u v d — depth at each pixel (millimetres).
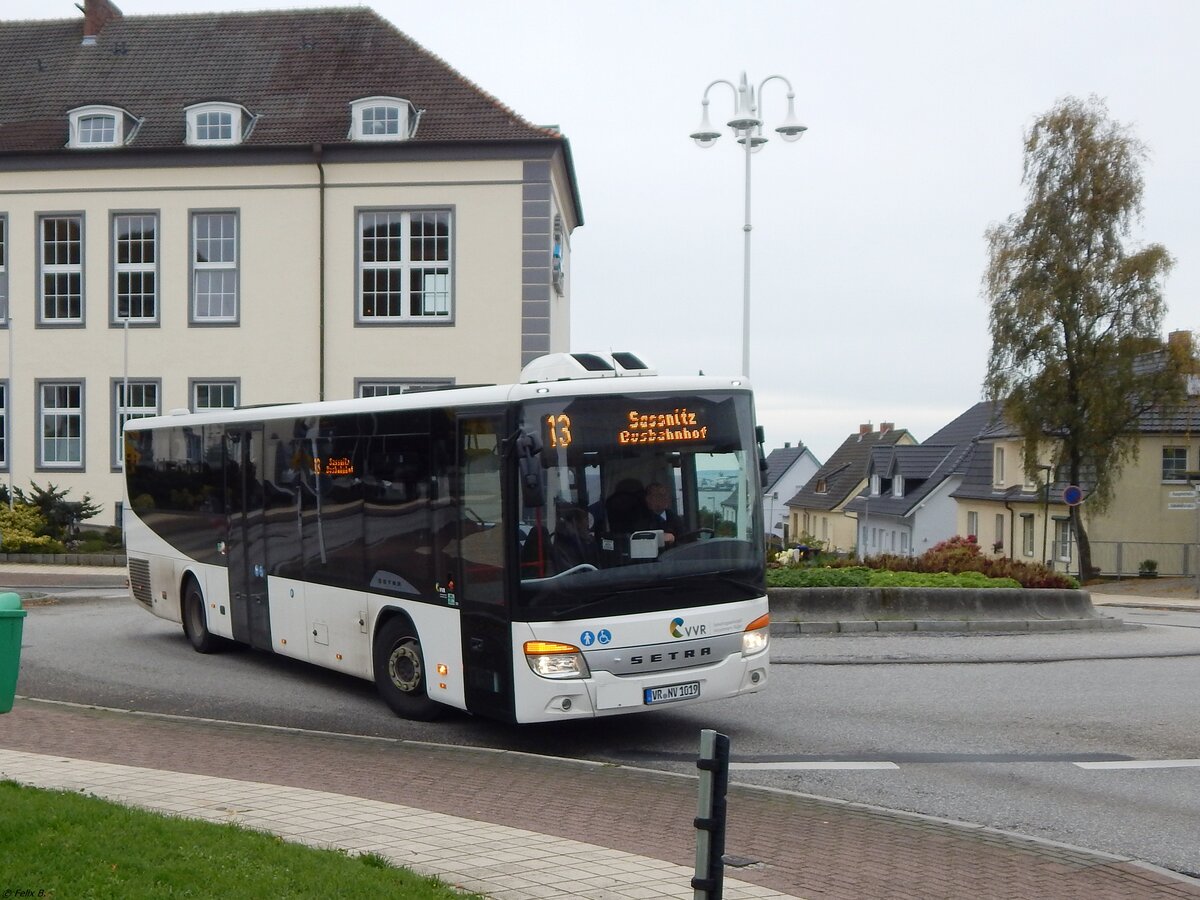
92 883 5250
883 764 9867
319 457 12844
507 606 9828
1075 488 38031
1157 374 41625
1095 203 41844
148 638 17531
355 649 12227
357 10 37031
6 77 37000
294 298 33719
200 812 7195
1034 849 7309
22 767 8453
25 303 34906
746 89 23125
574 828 7348
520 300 32906
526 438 9727
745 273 23406
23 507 31875
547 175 32750
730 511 10500
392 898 5441
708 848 4363
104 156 34344
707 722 11664
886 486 71312
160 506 16922
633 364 10742
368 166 33312
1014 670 14836
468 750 9883
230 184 33938
